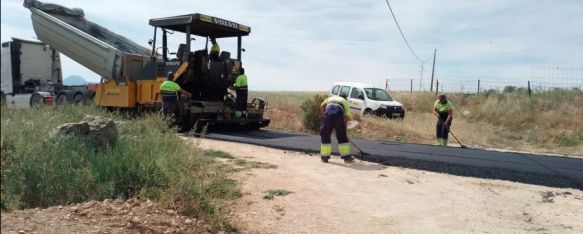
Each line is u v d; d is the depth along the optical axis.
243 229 4.60
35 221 3.90
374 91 18.88
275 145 9.78
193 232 4.20
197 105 12.25
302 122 15.90
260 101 14.10
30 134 6.02
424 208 5.50
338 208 5.41
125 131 8.40
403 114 18.36
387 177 7.05
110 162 5.50
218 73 12.61
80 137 6.47
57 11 14.94
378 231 4.73
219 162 7.45
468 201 5.82
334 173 7.23
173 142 7.28
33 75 17.28
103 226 3.96
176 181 5.24
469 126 17.89
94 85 14.86
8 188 4.74
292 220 4.94
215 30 13.00
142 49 15.72
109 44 15.01
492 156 9.30
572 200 5.93
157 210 4.55
